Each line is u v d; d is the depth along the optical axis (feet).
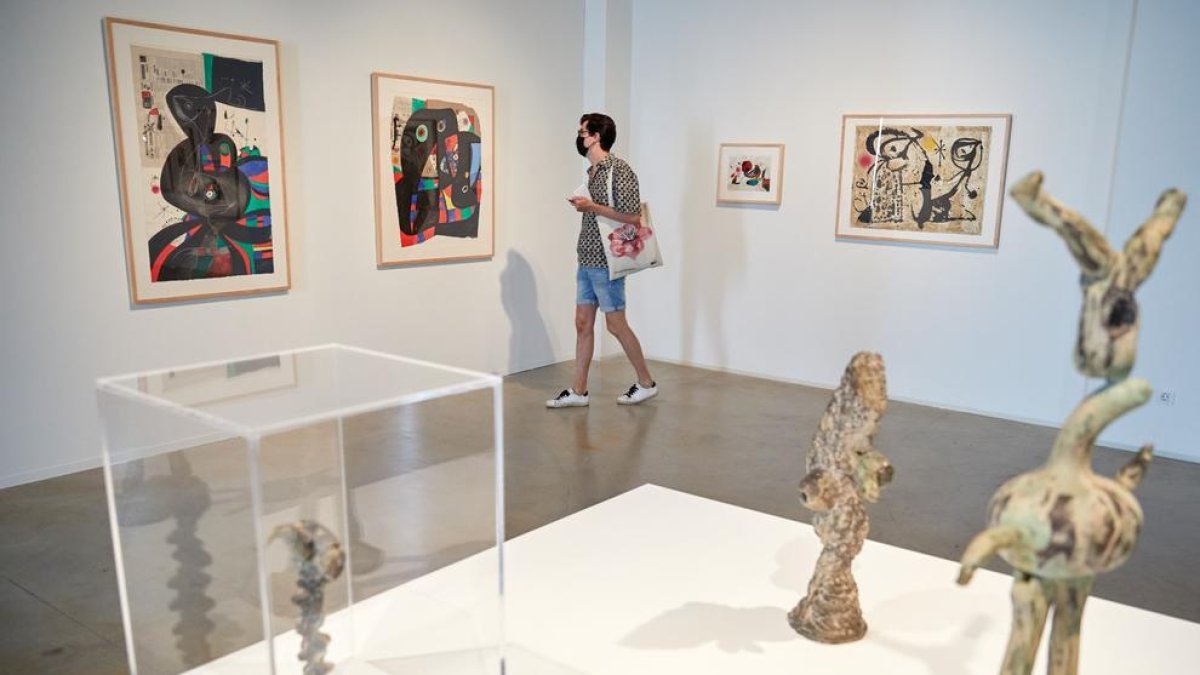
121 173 11.59
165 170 12.03
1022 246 14.80
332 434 4.28
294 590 4.23
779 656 5.15
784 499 11.30
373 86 14.51
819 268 17.04
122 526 4.62
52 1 10.77
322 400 4.39
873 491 4.99
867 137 16.06
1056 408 14.87
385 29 14.64
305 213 13.87
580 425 14.34
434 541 4.76
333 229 14.30
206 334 12.87
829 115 16.47
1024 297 14.92
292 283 13.83
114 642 7.57
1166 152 13.00
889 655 5.16
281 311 13.75
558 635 5.41
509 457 12.71
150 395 4.31
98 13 11.18
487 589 4.89
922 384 16.19
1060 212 3.28
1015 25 14.35
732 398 16.28
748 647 5.25
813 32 16.40
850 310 16.80
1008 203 14.80
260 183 13.14
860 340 16.75
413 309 15.80
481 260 16.97
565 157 18.52
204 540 4.16
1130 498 3.53
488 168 16.72
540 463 12.48
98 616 8.00
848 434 4.97
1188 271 12.94
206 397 4.41
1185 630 5.53
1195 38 12.57
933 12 15.11
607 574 6.28
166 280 12.26
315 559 4.23
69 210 11.26
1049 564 3.46
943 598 5.88
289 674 4.30
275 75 13.11
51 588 8.52
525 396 16.10
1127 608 5.83
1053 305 14.66
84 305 11.57
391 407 4.42
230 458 3.96
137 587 4.62
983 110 14.87
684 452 13.09
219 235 12.76
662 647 5.26
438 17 15.46
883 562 6.44
